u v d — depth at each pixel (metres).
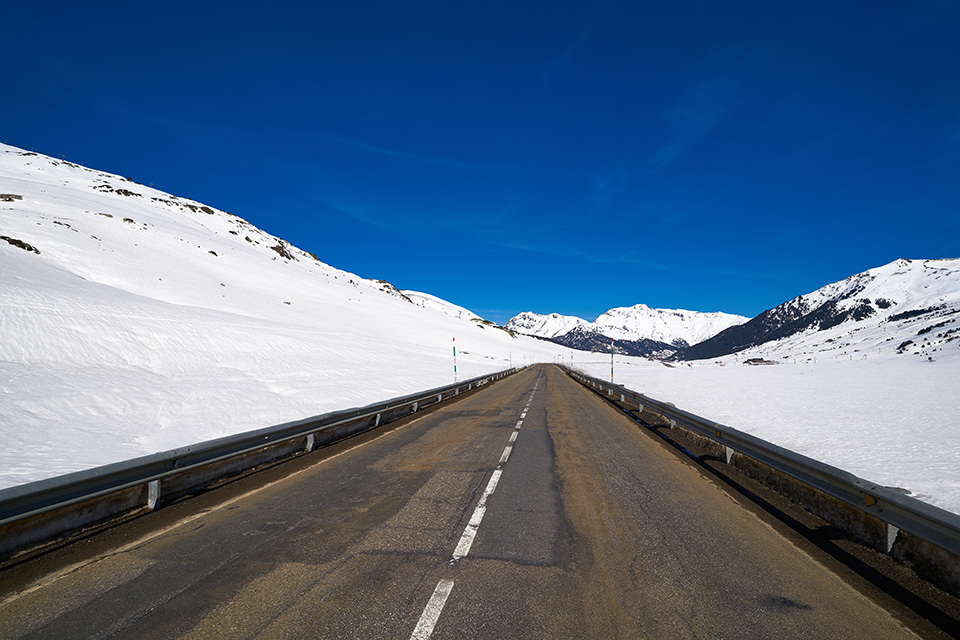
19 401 9.29
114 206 77.00
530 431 10.88
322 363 24.39
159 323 20.50
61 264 37.19
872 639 2.74
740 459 7.23
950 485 5.89
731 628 2.84
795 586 3.39
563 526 4.62
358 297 96.12
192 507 5.22
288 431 7.83
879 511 3.88
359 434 10.48
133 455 7.57
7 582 3.39
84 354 14.61
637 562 3.79
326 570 3.60
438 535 4.36
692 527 4.62
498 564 3.72
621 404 17.25
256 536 4.33
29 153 115.00
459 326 120.62
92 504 4.63
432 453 8.31
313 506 5.25
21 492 3.64
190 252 66.38
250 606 3.05
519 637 2.72
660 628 2.83
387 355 36.44
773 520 4.86
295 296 68.31
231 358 19.80
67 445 7.56
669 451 8.59
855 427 10.56
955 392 18.41
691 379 33.00
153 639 2.69
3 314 14.73
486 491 5.88
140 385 12.70
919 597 3.25
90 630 2.78
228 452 6.45
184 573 3.54
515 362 77.50
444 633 2.75
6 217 43.31
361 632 2.76
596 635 2.75
